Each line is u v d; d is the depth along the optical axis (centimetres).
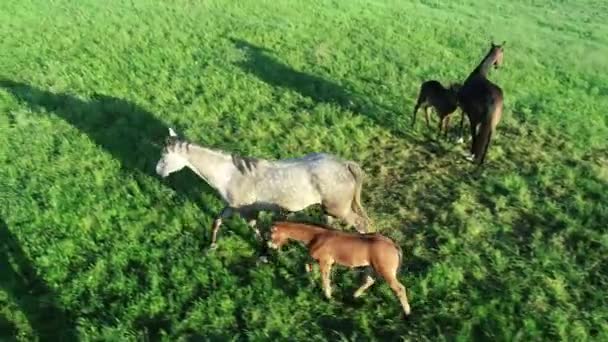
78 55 1692
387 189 1129
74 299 809
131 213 986
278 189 859
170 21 2061
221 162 862
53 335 758
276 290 828
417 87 1616
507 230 988
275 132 1310
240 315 792
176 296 818
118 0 2262
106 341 738
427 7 2692
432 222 1014
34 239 907
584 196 1105
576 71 1912
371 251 754
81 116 1321
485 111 1148
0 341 742
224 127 1316
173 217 978
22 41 1777
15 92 1413
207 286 841
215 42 1892
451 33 2247
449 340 745
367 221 909
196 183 1081
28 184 1052
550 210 1044
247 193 868
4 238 915
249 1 2398
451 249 933
